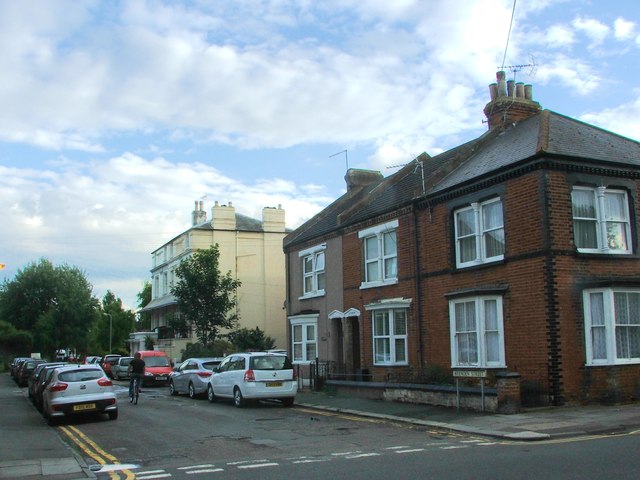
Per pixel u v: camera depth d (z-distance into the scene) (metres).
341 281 26.16
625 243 17.56
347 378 24.48
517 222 17.20
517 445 11.07
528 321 16.61
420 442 11.92
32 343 58.28
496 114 23.06
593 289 16.45
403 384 18.39
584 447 10.33
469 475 8.43
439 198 20.27
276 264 47.06
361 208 26.50
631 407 15.43
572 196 17.00
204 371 23.86
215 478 8.98
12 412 20.86
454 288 19.47
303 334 29.02
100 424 16.25
